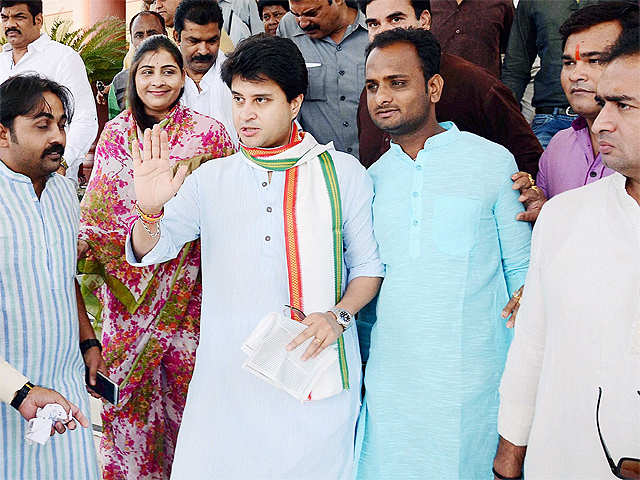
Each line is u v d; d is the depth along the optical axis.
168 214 1.63
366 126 2.14
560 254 1.24
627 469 1.12
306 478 1.62
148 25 2.75
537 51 2.20
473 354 1.57
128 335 2.12
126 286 2.11
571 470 1.23
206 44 2.37
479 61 2.22
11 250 1.47
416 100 1.59
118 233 2.09
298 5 2.28
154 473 2.23
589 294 1.19
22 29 2.91
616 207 1.19
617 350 1.16
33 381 1.51
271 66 1.54
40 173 1.54
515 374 1.35
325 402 1.61
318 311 1.59
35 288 1.50
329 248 1.60
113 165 2.09
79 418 1.43
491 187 1.58
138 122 2.10
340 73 2.36
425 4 2.04
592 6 1.65
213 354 1.64
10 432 1.47
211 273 1.65
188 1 2.34
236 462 1.62
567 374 1.22
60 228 1.58
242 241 1.62
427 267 1.58
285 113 1.60
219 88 2.42
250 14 2.82
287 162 1.61
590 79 1.64
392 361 1.63
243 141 1.61
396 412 1.63
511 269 1.63
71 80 2.95
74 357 1.64
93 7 4.24
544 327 1.31
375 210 1.66
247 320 1.61
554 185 1.80
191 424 1.67
